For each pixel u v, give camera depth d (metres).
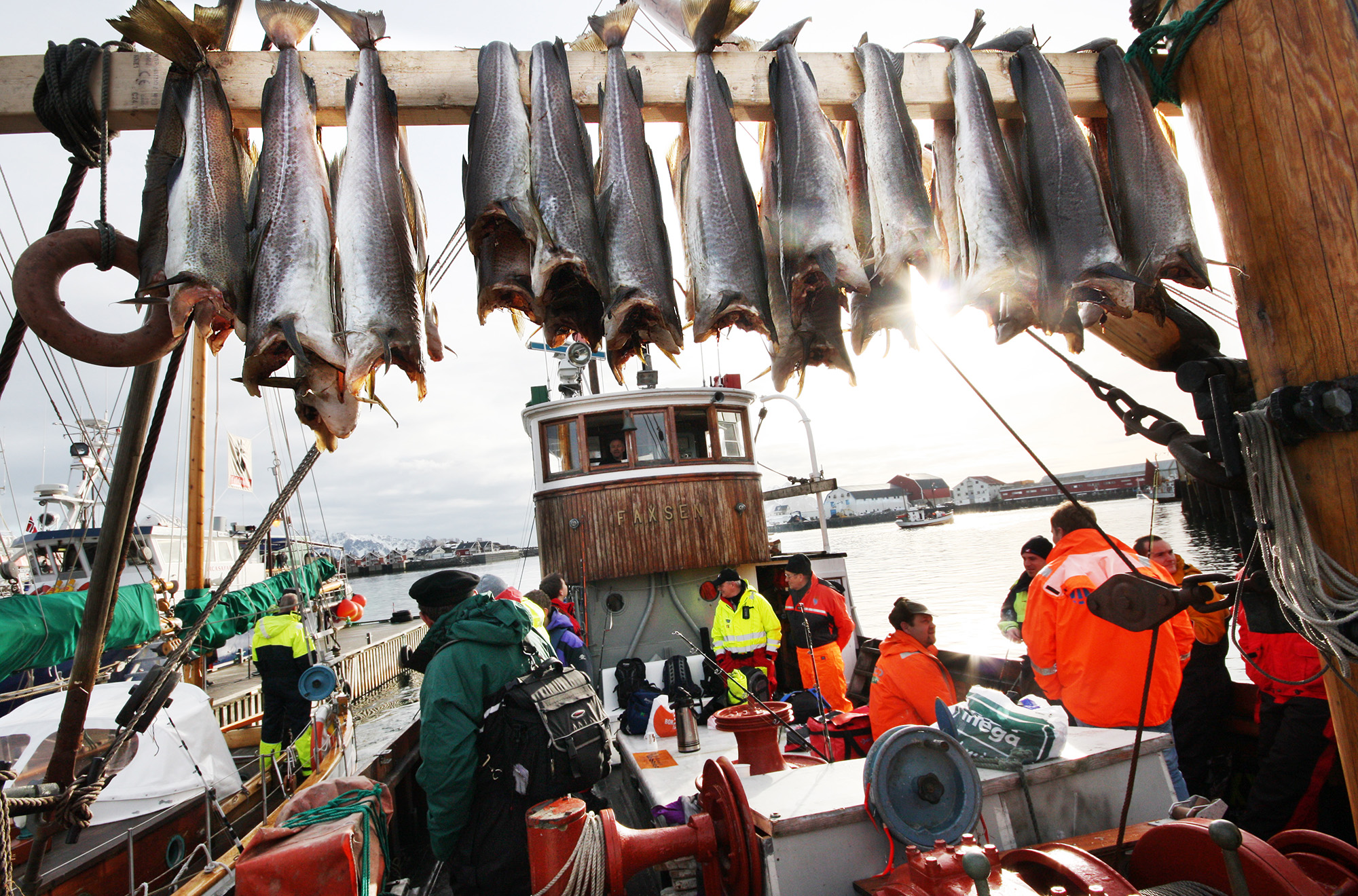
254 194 2.37
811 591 5.60
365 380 2.19
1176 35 2.19
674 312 2.25
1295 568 1.85
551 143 2.16
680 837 2.55
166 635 8.09
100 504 12.97
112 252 2.00
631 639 6.84
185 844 4.89
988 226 2.26
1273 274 1.94
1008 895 1.93
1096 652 3.17
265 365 2.11
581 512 6.87
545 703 2.81
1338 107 1.79
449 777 2.69
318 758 5.42
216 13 2.03
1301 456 1.90
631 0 2.35
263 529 2.99
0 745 4.59
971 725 2.97
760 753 3.23
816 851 2.60
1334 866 1.89
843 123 2.71
